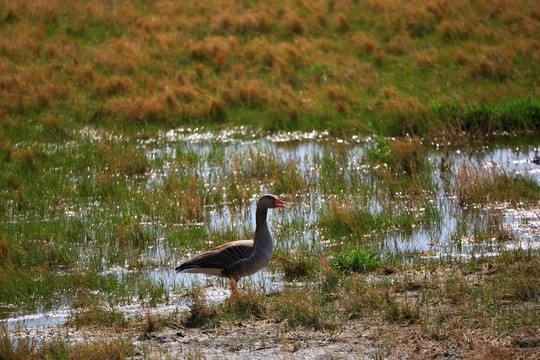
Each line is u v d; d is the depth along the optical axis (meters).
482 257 10.67
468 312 8.26
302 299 8.86
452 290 9.01
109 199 14.80
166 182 16.08
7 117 20.81
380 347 7.53
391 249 11.72
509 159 17.27
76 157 18.03
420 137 19.89
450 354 7.23
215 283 10.58
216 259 9.20
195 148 19.95
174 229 13.13
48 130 20.39
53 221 13.47
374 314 8.50
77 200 14.99
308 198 15.14
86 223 13.48
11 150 17.80
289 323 8.39
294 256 11.34
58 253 11.74
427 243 11.97
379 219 13.09
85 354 7.56
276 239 12.57
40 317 9.36
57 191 15.46
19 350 7.79
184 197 14.48
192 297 9.46
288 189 15.69
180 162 18.22
